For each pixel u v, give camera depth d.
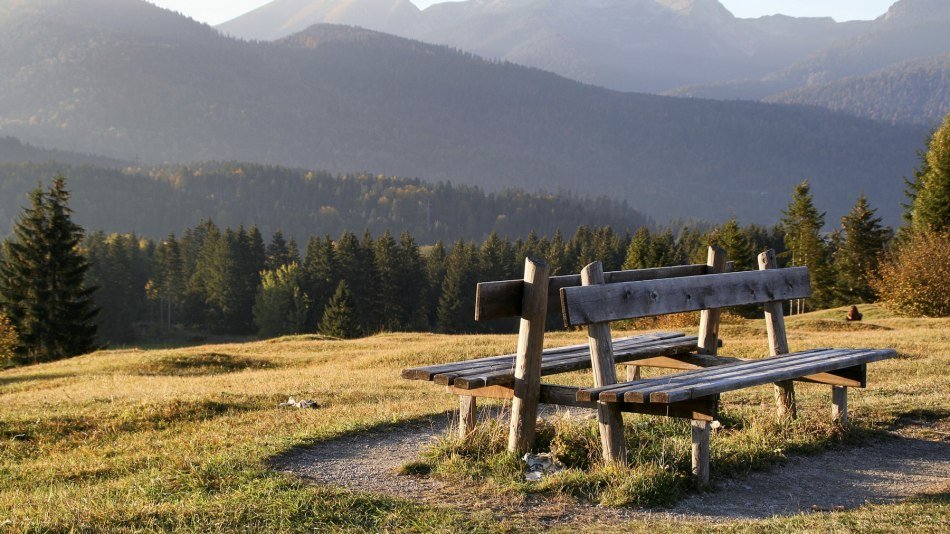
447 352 19.34
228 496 5.32
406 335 28.67
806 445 6.76
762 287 7.57
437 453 6.29
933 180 41.84
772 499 5.54
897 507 5.11
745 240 58.41
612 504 5.25
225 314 95.88
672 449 6.15
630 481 5.39
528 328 6.07
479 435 6.46
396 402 10.12
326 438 7.18
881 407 8.15
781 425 7.14
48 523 4.91
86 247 98.06
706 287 6.97
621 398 5.44
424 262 103.50
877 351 7.31
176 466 6.36
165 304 108.44
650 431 7.03
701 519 5.03
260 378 15.35
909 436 7.29
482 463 6.03
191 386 13.90
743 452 6.32
